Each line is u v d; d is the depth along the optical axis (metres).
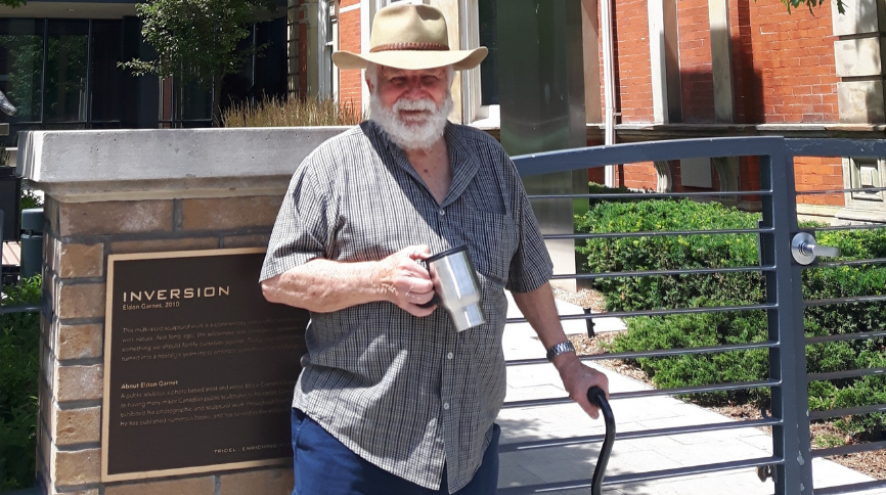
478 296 1.94
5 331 3.92
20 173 2.63
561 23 7.69
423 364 2.04
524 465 4.25
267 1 17.36
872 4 7.96
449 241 2.10
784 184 3.32
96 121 20.44
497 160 2.26
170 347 2.41
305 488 2.13
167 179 2.36
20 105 20.09
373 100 2.15
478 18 12.49
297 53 18.73
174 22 15.38
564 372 2.37
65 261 2.33
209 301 2.44
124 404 2.38
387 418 2.04
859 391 4.65
